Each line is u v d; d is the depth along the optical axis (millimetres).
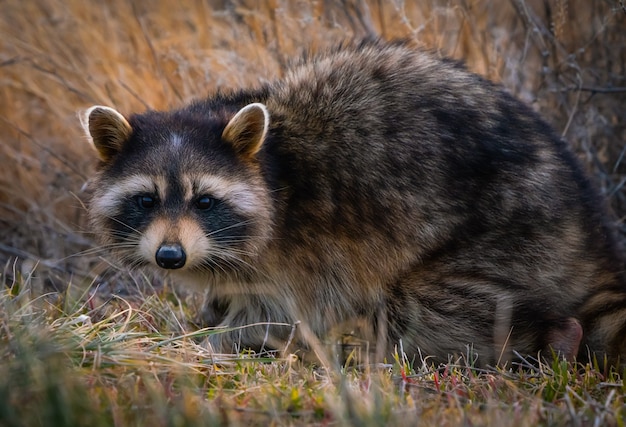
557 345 9180
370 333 10023
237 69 13508
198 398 6855
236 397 7215
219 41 14586
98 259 12508
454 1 14484
